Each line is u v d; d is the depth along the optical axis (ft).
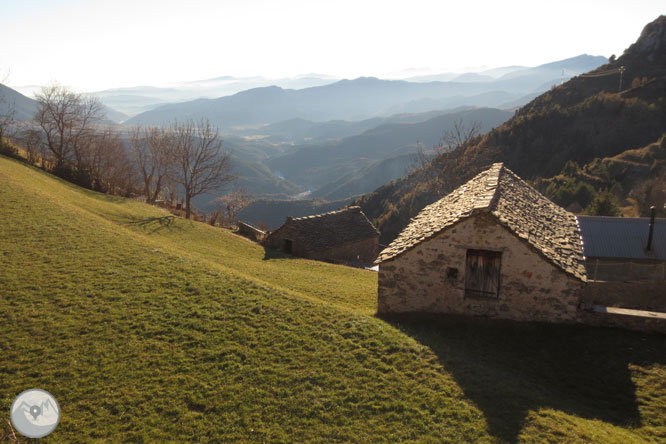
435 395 34.71
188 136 186.19
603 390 38.09
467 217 49.55
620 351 43.14
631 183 239.09
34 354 38.32
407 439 29.81
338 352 41.50
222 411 32.76
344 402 34.06
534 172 346.33
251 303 52.26
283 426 31.30
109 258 63.36
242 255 106.73
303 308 51.98
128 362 38.40
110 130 235.61
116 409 32.37
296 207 615.98
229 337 43.83
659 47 483.51
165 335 43.42
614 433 31.01
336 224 135.23
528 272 48.70
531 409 33.12
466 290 51.80
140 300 50.67
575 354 43.29
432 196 216.95
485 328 49.14
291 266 98.68
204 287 56.29
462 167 164.66
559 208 77.71
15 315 44.29
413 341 44.09
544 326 48.03
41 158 191.21
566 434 29.99
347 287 76.64
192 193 179.42
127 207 137.18
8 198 82.64
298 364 39.27
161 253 69.31
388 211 301.02
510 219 50.90
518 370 40.98
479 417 31.99
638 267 87.30
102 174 202.80
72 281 53.78
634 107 359.46
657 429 32.68
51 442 28.58
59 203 89.51
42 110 181.27
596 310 47.96
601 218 97.86
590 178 253.24
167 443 29.12
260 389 35.47
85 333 42.60
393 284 54.65
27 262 57.57
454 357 41.06
